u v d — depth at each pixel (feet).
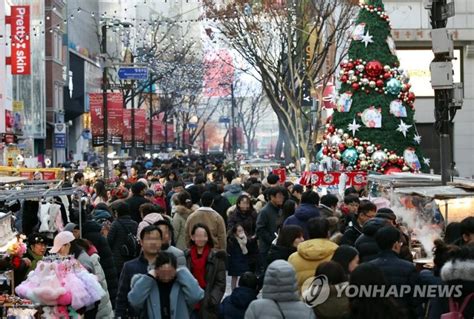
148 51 251.19
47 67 229.25
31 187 59.77
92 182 110.11
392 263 33.88
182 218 57.00
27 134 190.60
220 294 42.06
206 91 374.63
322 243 36.83
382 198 57.93
